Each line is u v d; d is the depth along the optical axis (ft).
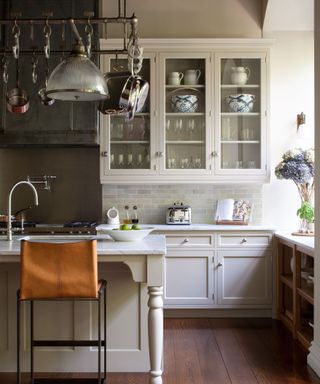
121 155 15.58
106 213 16.33
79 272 8.46
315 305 10.93
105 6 16.53
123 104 9.42
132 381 9.96
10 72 14.90
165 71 15.53
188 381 9.99
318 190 10.71
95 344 9.86
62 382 9.61
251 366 10.85
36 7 15.14
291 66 16.42
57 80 8.38
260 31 16.55
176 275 14.92
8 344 10.47
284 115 16.40
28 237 11.49
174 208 15.69
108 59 15.31
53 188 16.43
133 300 10.44
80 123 15.06
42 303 10.41
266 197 16.43
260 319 14.93
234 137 15.53
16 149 16.47
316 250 10.85
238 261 14.93
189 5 16.61
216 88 15.43
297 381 10.00
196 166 15.52
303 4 15.65
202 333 13.44
